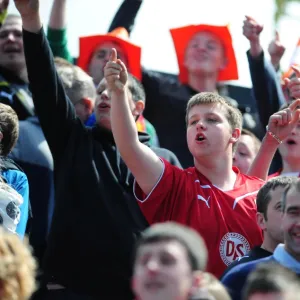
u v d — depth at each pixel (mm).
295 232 13008
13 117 15414
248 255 13867
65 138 15383
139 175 14609
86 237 14648
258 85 19453
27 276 10328
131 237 14617
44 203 16875
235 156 18328
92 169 15016
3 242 10336
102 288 14555
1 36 18594
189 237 10039
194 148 15281
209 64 20562
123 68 14469
